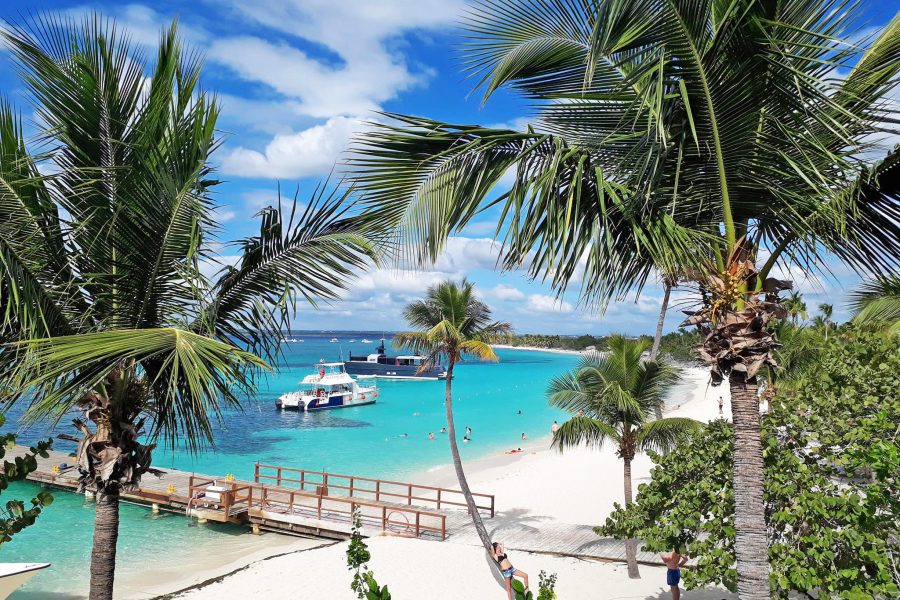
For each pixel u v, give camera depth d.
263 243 7.18
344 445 37.44
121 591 13.60
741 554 5.16
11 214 5.89
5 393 5.88
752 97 4.66
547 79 5.86
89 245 6.89
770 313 5.08
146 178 6.41
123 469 6.98
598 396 13.81
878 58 4.96
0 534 3.30
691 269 5.19
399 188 5.17
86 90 6.50
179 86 6.85
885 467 4.64
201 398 6.01
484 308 17.88
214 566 15.39
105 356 5.32
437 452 35.50
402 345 17.48
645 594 11.71
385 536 16.23
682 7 4.32
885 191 4.84
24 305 5.86
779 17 4.78
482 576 13.07
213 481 21.39
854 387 8.37
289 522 17.77
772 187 5.12
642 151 5.13
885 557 6.09
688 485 8.04
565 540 15.93
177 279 7.17
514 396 69.88
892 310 13.81
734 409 5.25
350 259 6.96
